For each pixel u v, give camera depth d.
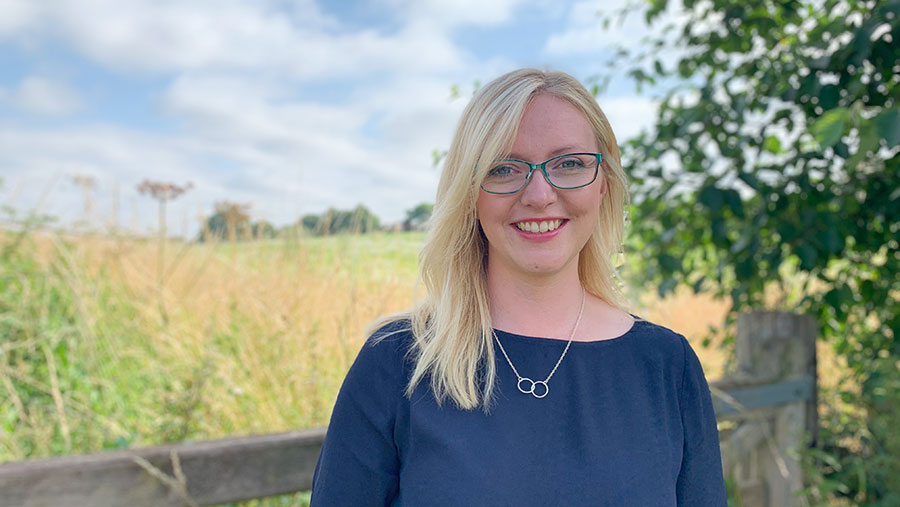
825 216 2.98
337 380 3.50
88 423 3.33
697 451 1.34
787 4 3.22
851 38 2.76
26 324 3.81
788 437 3.19
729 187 3.21
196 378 3.34
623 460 1.21
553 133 1.25
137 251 4.68
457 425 1.22
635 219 4.00
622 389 1.29
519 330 1.34
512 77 1.29
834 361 3.78
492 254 1.38
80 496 1.85
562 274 1.36
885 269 3.19
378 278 3.84
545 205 1.24
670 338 1.38
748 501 3.13
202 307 4.06
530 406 1.25
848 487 3.19
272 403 3.36
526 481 1.17
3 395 3.51
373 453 1.28
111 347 3.85
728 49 3.53
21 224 4.64
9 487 1.76
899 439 3.07
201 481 2.02
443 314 1.30
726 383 3.02
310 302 3.78
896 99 2.80
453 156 1.33
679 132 3.36
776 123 3.25
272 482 2.14
